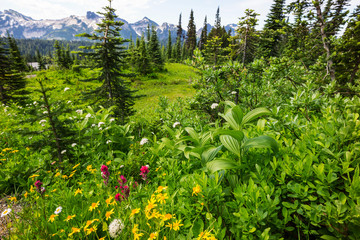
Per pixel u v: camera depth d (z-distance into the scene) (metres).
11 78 18.30
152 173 3.26
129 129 5.24
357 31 6.86
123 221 1.74
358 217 1.19
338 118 2.07
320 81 5.48
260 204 1.51
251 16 13.90
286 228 1.48
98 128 4.57
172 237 1.76
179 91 35.91
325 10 7.61
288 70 5.66
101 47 8.97
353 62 7.25
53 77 32.56
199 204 1.74
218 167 1.99
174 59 83.94
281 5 26.05
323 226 1.56
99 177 3.05
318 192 1.43
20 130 3.28
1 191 3.24
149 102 23.98
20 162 3.91
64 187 2.61
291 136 2.46
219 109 5.82
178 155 3.45
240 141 2.11
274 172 1.82
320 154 1.84
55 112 3.33
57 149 3.54
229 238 1.75
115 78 9.41
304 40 8.03
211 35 64.88
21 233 1.86
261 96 5.34
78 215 2.03
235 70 5.66
